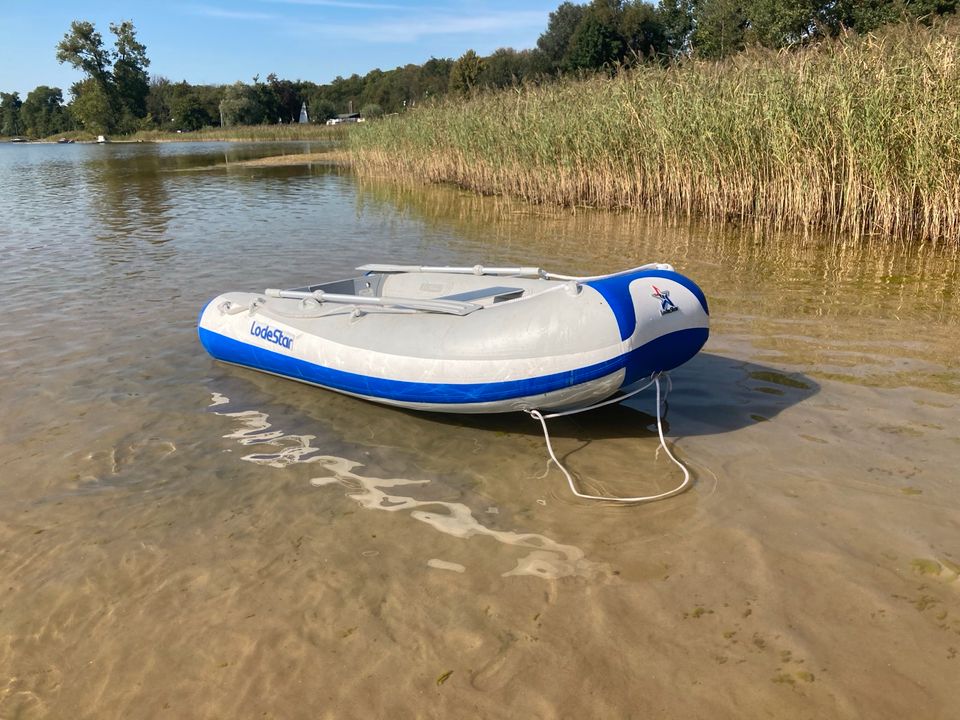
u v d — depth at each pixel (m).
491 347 3.89
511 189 15.46
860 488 3.40
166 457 3.93
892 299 6.58
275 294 5.08
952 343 5.35
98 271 8.57
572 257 8.92
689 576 2.84
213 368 5.27
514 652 2.50
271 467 3.82
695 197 11.86
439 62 62.78
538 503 3.41
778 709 2.22
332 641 2.58
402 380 4.16
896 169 9.06
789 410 4.29
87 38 83.81
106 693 2.41
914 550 2.93
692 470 3.65
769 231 10.34
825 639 2.49
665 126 11.67
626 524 3.21
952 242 8.77
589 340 3.68
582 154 13.23
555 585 2.82
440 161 18.66
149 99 93.50
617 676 2.38
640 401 4.54
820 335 5.61
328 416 4.46
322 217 13.16
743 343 5.47
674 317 3.87
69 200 16.88
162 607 2.78
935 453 3.70
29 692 2.42
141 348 5.70
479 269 5.31
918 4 18.56
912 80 8.69
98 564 3.03
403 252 9.61
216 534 3.22
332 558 3.04
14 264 9.06
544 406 3.94
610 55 35.16
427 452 3.97
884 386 4.59
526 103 14.71
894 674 2.33
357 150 25.05
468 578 2.88
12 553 3.11
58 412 4.50
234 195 17.39
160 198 17.00
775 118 10.00
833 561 2.88
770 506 3.29
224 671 2.47
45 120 108.75
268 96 82.75
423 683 2.39
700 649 2.47
